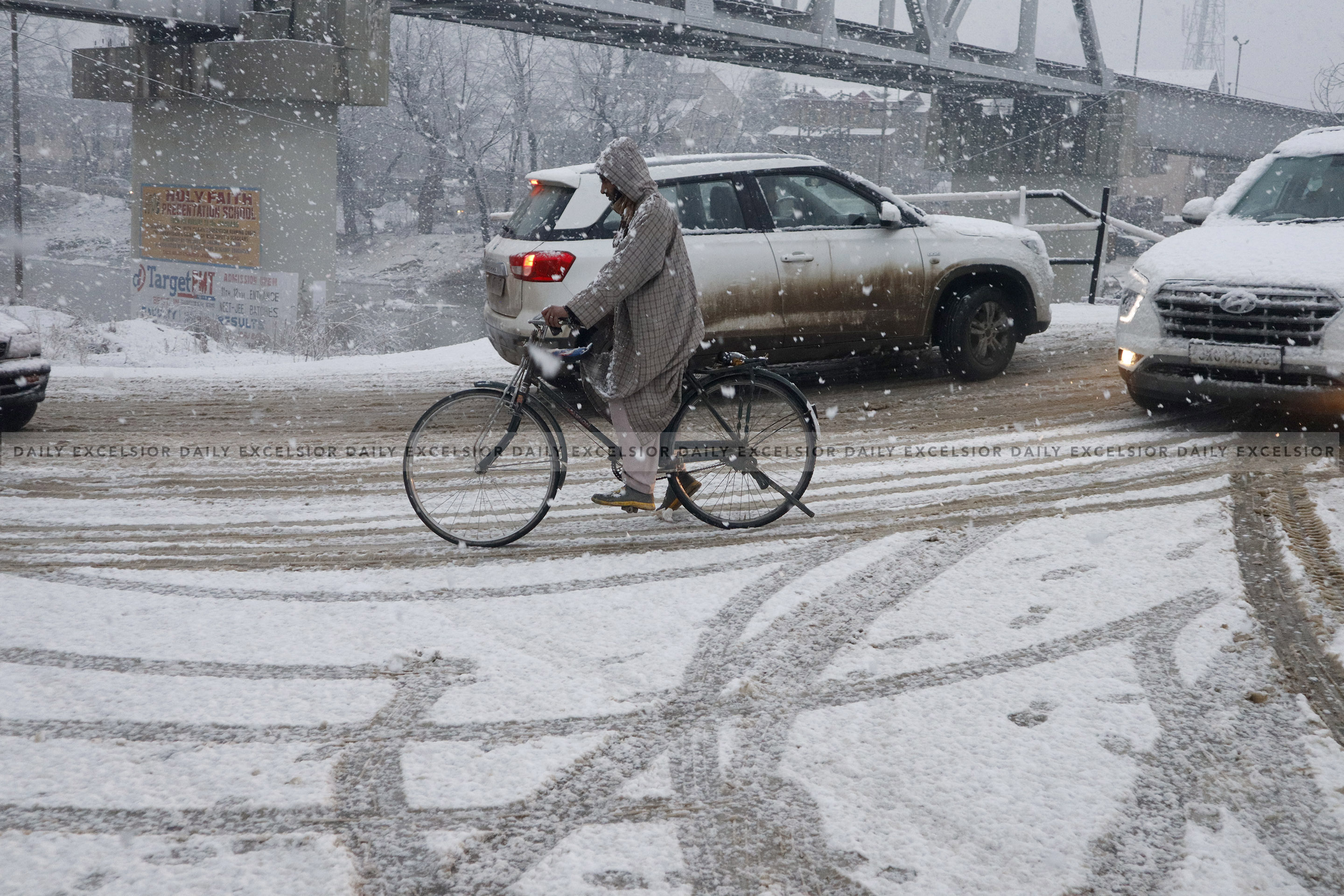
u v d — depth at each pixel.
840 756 2.93
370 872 2.46
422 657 3.62
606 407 4.82
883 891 2.37
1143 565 4.32
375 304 44.06
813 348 8.21
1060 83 47.69
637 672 3.48
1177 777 2.79
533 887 2.40
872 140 97.12
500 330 7.57
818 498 5.53
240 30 26.84
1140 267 7.22
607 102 60.66
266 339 19.56
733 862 2.48
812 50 36.69
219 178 26.97
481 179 62.91
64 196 72.94
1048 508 5.17
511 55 59.81
